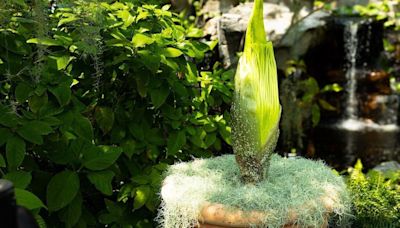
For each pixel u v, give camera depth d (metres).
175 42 2.23
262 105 1.71
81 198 1.95
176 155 2.32
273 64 1.73
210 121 2.32
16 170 1.78
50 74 1.91
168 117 2.23
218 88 2.39
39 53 1.85
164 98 2.14
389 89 4.75
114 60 2.03
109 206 2.10
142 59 2.02
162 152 2.36
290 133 4.21
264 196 1.60
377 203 2.42
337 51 4.65
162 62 2.11
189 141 2.36
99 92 2.19
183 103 2.39
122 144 2.18
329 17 4.52
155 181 2.06
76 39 2.00
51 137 1.97
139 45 2.03
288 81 4.20
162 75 2.16
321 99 4.62
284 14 4.27
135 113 2.24
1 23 1.83
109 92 2.22
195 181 1.76
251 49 1.71
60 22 1.92
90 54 1.97
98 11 1.92
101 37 1.99
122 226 2.12
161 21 2.34
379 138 4.43
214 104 2.49
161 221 1.82
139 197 2.03
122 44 2.00
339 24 4.54
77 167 1.99
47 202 1.84
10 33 1.93
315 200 1.63
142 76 2.11
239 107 1.73
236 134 1.75
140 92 2.10
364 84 4.76
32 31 1.96
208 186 1.71
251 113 1.71
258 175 1.76
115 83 2.23
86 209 2.12
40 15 1.86
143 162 2.30
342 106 4.77
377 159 4.07
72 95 1.98
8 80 1.89
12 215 0.81
